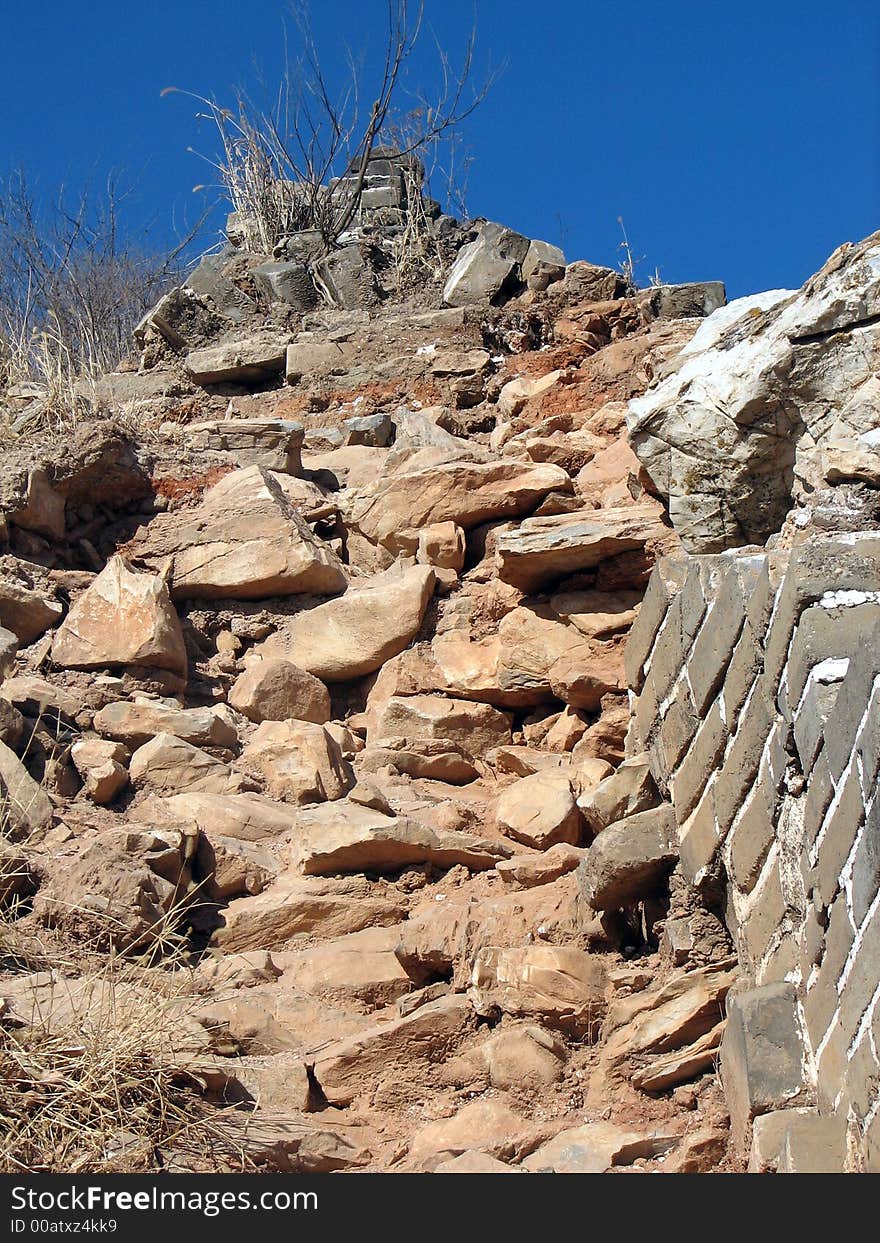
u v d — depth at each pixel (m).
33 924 5.45
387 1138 4.84
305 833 5.98
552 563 6.97
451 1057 5.08
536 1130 4.75
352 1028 5.23
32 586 7.50
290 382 10.34
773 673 4.70
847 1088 4.07
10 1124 4.45
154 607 7.08
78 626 7.11
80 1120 4.50
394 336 10.41
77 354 11.35
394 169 13.11
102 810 6.19
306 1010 5.29
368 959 5.48
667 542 6.89
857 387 6.43
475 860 5.97
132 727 6.61
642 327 10.26
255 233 12.63
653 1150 4.61
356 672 7.25
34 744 6.38
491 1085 4.98
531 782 6.24
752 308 6.90
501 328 10.56
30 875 5.62
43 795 6.04
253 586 7.54
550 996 5.13
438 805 6.40
